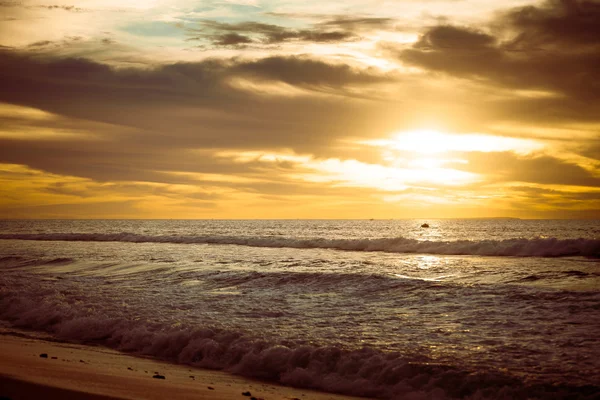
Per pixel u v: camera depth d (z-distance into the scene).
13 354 11.76
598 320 13.45
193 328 13.65
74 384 9.04
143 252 40.25
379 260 31.09
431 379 10.04
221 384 10.20
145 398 8.41
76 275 26.56
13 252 43.00
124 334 14.02
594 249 30.50
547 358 10.74
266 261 31.39
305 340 12.55
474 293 17.55
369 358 11.10
